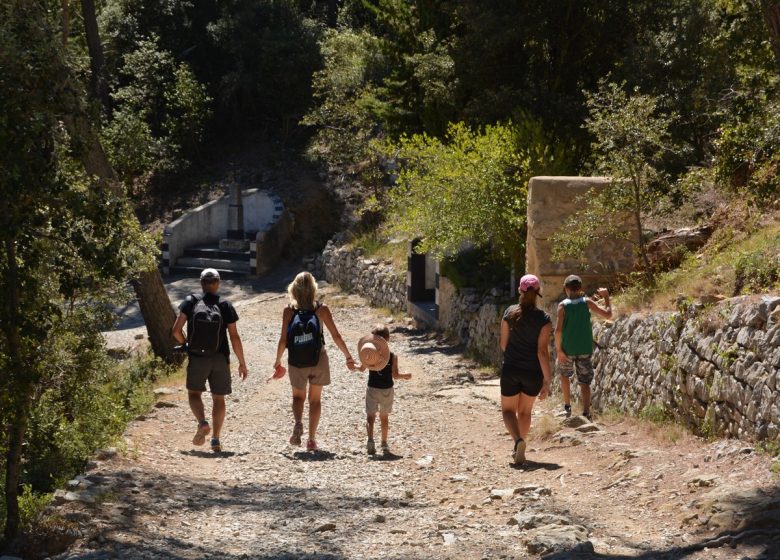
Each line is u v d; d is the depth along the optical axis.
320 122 35.81
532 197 13.74
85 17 22.77
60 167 6.69
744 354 7.20
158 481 7.46
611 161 13.27
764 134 11.84
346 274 30.25
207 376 9.11
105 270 6.78
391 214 20.67
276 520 6.34
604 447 8.17
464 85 23.45
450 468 8.22
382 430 9.11
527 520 5.90
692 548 4.95
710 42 19.06
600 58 23.30
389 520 6.32
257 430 10.66
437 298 21.97
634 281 12.48
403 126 27.09
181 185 38.62
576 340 9.92
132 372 16.80
